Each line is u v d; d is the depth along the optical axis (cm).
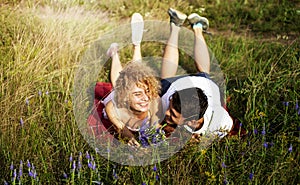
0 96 412
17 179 344
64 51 489
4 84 426
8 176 350
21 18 544
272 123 410
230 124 396
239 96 454
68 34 511
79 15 557
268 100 432
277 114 417
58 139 380
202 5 671
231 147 363
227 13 662
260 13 656
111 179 348
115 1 657
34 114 389
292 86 446
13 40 517
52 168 356
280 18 645
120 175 347
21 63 454
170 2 668
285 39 604
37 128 381
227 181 326
